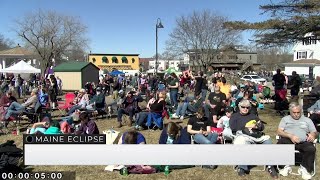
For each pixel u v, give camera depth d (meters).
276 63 92.81
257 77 48.34
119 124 12.71
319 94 13.29
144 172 7.17
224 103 11.56
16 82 25.62
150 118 11.88
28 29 51.56
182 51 63.91
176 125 7.65
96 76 36.06
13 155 7.20
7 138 10.88
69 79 34.78
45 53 52.47
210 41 61.94
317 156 8.12
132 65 69.50
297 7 12.80
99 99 14.42
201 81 16.44
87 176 7.08
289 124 7.16
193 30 62.41
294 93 17.61
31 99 12.99
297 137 6.93
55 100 17.83
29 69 30.55
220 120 9.16
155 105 11.95
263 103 18.05
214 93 11.79
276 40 13.70
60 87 29.28
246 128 7.46
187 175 7.09
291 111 7.19
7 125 12.82
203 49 62.47
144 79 29.55
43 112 14.15
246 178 6.87
